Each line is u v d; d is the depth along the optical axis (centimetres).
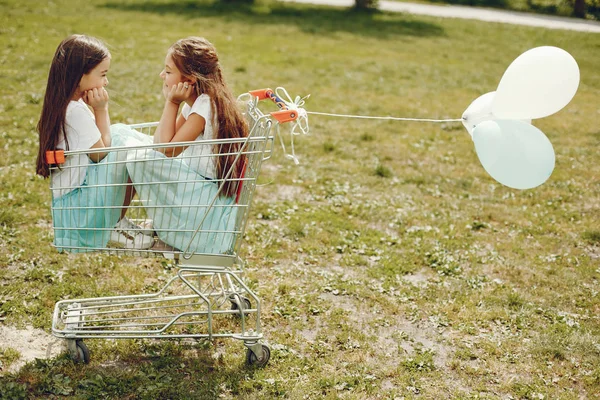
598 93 1448
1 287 466
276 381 389
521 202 731
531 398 394
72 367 388
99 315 443
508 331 466
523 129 390
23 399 355
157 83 1126
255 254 558
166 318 452
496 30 2197
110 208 378
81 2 2000
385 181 770
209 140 366
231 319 456
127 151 371
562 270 565
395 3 2686
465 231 641
